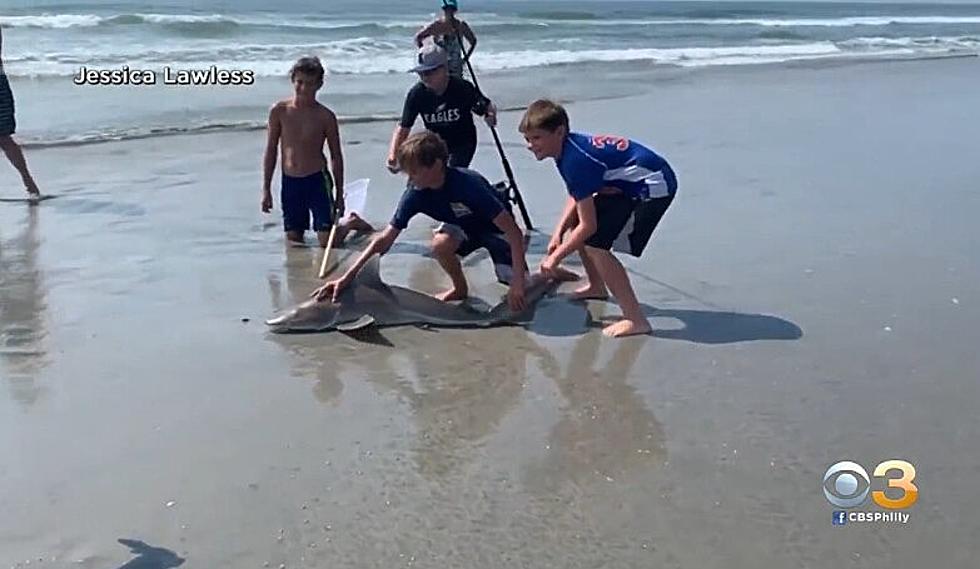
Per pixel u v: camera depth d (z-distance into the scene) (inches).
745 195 319.6
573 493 139.5
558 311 214.2
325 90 573.6
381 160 374.0
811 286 230.5
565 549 126.0
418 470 144.9
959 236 276.2
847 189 332.2
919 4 4284.0
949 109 556.4
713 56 944.9
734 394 172.4
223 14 1196.5
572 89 613.3
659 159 198.1
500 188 273.3
